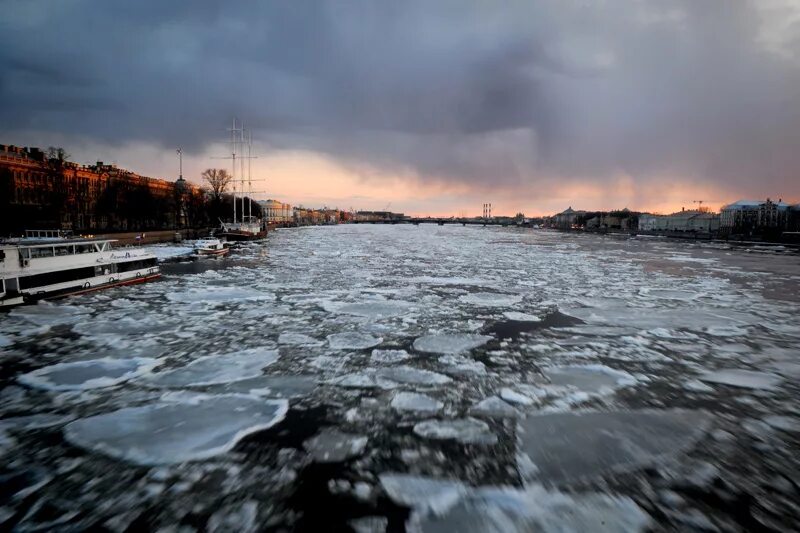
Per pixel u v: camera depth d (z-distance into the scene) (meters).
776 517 7.89
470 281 35.34
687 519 7.81
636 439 10.48
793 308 25.55
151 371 14.88
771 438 10.63
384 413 11.76
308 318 22.27
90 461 9.55
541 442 10.30
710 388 13.67
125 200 90.12
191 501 8.25
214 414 11.69
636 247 82.75
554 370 15.01
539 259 55.03
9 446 10.17
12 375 14.58
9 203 64.81
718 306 26.03
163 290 30.92
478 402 12.48
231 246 78.19
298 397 12.76
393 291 30.41
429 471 9.18
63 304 25.89
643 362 15.98
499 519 7.74
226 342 18.14
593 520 7.73
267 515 7.89
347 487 8.66
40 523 7.70
